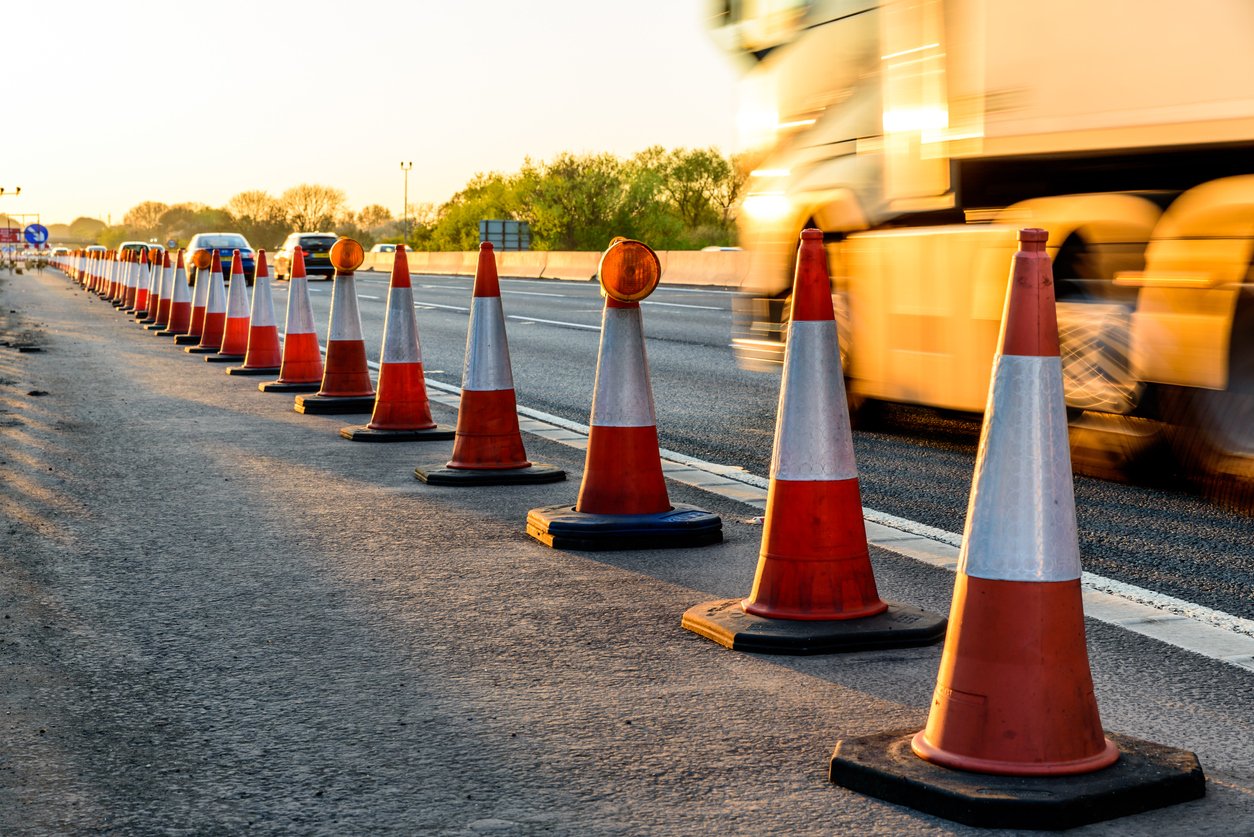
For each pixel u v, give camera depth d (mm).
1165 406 7492
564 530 6488
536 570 6066
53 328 23266
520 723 4133
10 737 4055
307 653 4867
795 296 5062
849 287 10023
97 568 6137
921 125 8898
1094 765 3508
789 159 10844
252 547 6547
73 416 11406
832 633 4820
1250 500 7297
